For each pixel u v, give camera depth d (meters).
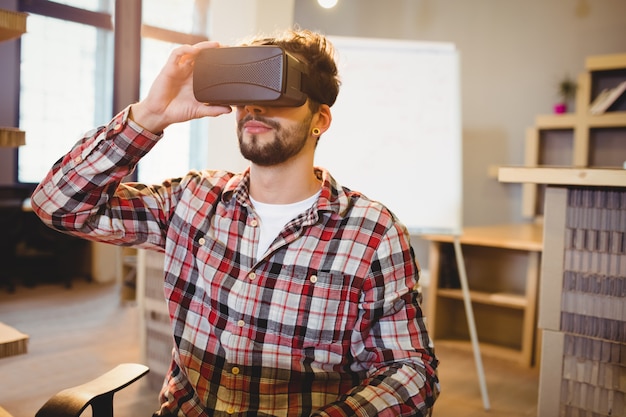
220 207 1.19
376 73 2.85
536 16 4.32
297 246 1.13
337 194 1.18
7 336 1.44
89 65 5.59
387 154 2.80
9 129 1.54
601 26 4.07
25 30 1.56
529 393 2.87
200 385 1.13
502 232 3.68
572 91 4.09
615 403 1.62
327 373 1.12
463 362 3.32
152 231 1.22
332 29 5.23
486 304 3.70
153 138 1.11
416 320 1.13
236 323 1.12
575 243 1.66
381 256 1.13
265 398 1.11
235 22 2.38
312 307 1.11
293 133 1.08
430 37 4.80
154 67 5.55
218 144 2.46
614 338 1.61
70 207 1.12
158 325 2.65
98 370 2.97
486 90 4.57
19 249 5.09
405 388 1.04
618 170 1.47
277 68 0.97
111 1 5.40
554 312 1.70
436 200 2.77
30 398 2.58
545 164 4.21
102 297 4.75
